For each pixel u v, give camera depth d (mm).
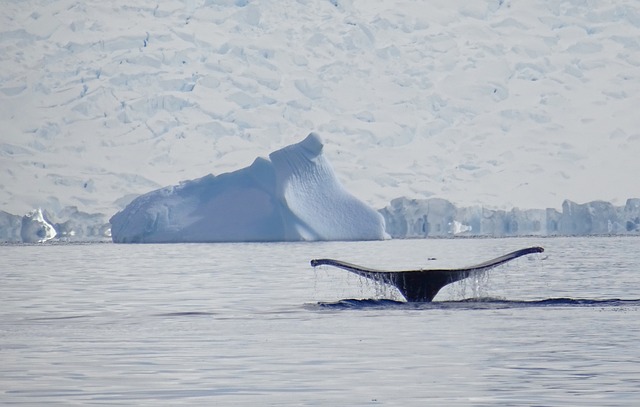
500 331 86562
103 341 83250
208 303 119188
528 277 164750
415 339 82000
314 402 56312
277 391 59656
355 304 112000
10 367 69062
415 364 69250
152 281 165125
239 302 120125
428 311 104125
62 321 100062
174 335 87062
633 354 72500
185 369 67875
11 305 119062
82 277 179500
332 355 73750
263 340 82688
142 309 112500
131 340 83812
